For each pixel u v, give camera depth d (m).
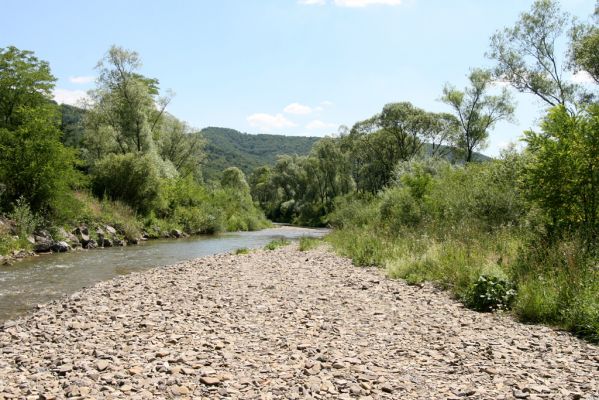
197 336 7.09
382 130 58.19
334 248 20.34
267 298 10.05
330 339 6.84
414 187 22.08
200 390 4.90
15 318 9.52
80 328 7.81
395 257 14.21
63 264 17.97
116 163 33.59
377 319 8.02
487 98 45.25
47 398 4.71
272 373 5.40
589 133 9.40
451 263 11.18
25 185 23.84
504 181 16.09
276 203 96.56
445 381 5.11
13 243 19.94
